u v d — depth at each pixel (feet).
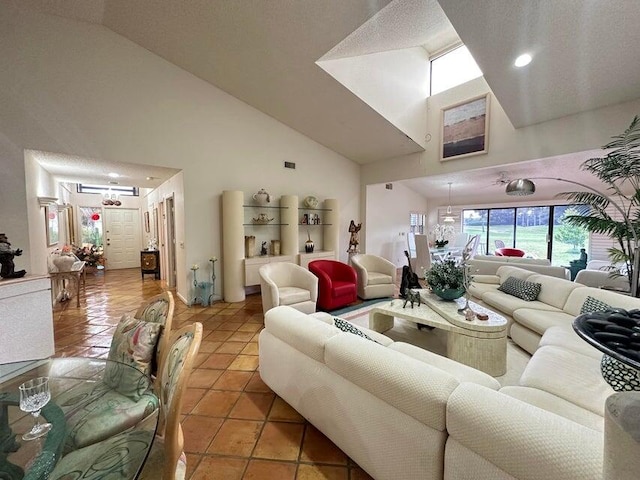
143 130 12.70
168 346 4.62
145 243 27.58
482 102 15.06
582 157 12.93
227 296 15.20
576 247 21.16
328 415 5.08
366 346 4.71
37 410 4.03
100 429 3.98
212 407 6.52
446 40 16.66
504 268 13.99
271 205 17.28
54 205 15.72
